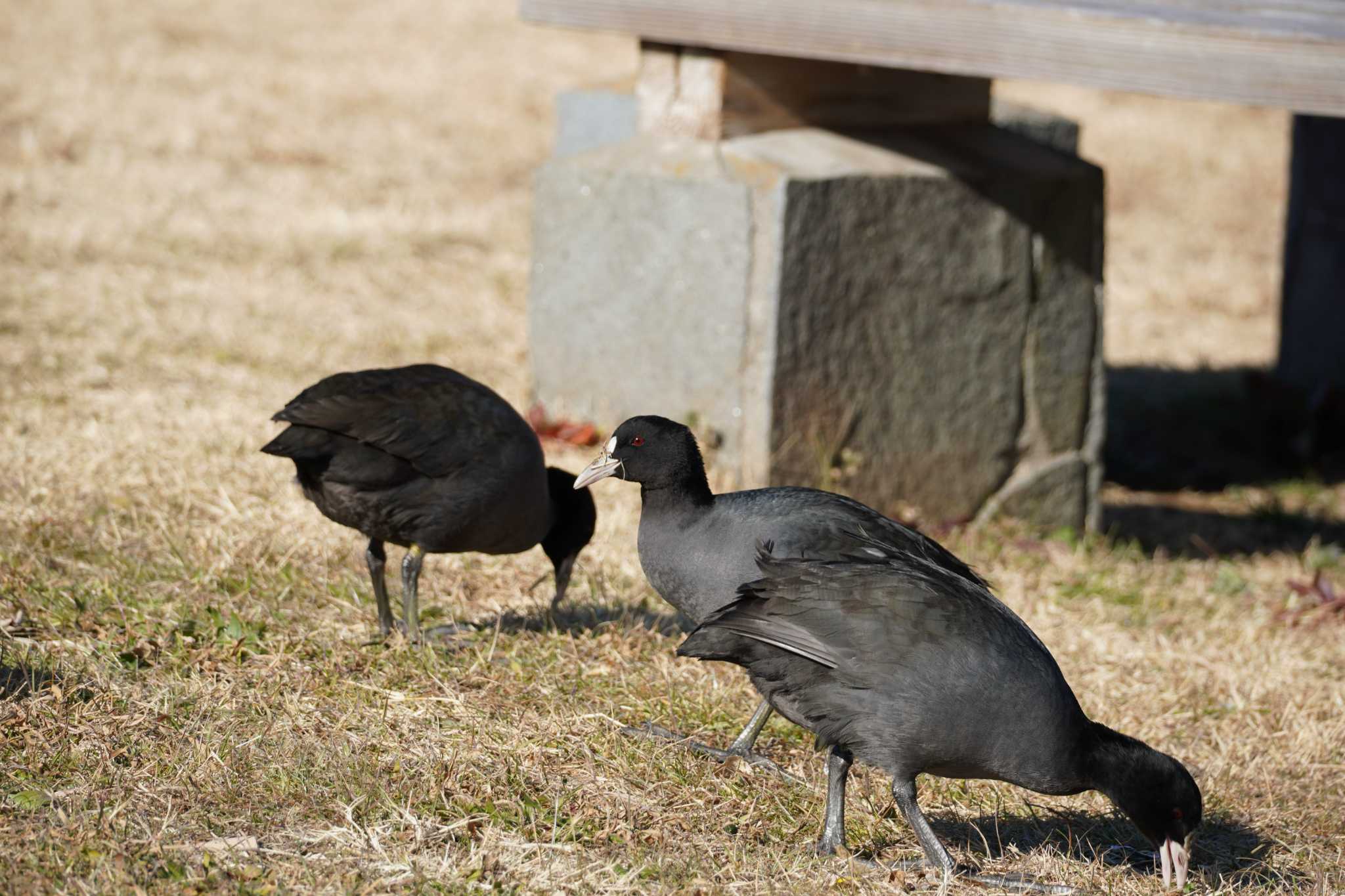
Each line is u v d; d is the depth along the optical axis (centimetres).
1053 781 659
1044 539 1298
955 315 1265
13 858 604
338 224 1975
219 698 763
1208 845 768
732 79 1220
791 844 707
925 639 647
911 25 1088
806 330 1189
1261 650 1035
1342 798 827
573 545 914
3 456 1101
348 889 609
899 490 1268
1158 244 2452
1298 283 1797
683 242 1222
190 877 604
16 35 2775
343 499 814
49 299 1538
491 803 693
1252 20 959
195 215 1931
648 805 714
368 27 3256
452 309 1691
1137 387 1839
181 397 1291
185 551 964
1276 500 1468
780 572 675
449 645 868
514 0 3656
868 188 1198
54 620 841
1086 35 1015
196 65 2748
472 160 2425
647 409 1271
